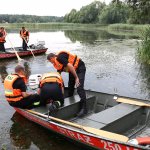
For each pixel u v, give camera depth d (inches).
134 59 582.9
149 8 587.8
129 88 361.7
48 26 2716.5
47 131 234.2
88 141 192.1
